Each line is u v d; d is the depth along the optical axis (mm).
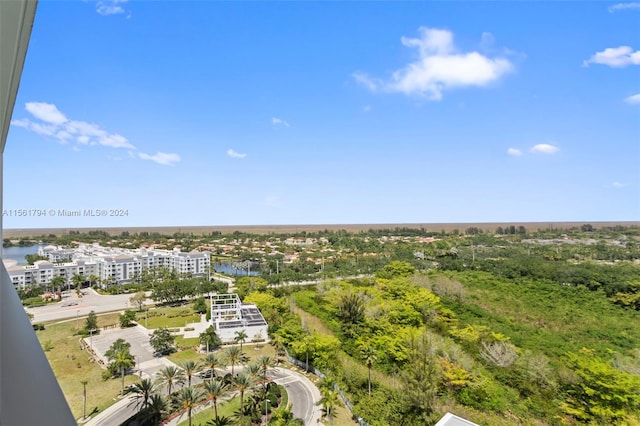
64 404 1429
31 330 1855
